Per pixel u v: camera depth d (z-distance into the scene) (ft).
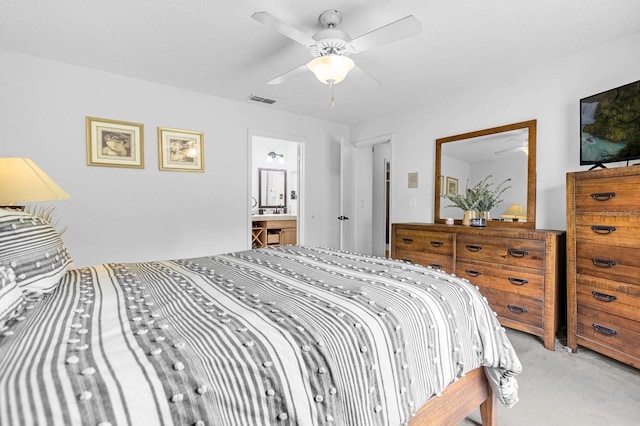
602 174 6.51
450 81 10.36
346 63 6.44
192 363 2.02
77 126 9.47
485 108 10.46
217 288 3.90
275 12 6.64
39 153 8.93
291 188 22.56
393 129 13.85
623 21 6.92
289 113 14.07
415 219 12.85
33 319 2.66
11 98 8.52
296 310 3.09
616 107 7.09
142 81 10.50
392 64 9.09
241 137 12.68
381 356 2.88
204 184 11.87
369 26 7.14
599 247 6.59
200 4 6.43
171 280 4.29
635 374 6.24
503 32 7.38
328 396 2.42
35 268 3.42
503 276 8.35
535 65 9.14
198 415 1.80
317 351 2.50
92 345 2.13
